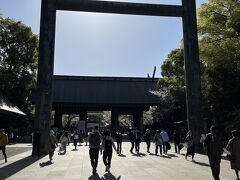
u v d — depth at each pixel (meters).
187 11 24.38
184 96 39.59
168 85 42.53
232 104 24.61
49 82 21.89
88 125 48.78
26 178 11.05
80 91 51.31
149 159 17.45
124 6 23.70
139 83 55.56
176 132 22.03
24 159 17.89
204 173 11.99
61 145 23.50
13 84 40.47
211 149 9.40
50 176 11.48
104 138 12.49
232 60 21.72
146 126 56.78
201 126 23.06
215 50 22.50
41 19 22.55
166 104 44.72
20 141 41.72
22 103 42.06
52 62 22.28
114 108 52.69
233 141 10.13
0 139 16.14
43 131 21.22
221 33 24.33
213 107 25.78
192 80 23.56
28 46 41.41
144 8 23.97
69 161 16.77
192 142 17.00
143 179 10.63
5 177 11.29
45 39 22.19
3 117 35.66
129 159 17.45
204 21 24.77
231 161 10.12
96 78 55.31
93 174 11.64
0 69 39.31
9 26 40.72
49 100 21.73
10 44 40.81
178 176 11.26
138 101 50.09
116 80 55.69
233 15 21.12
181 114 43.50
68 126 73.56
